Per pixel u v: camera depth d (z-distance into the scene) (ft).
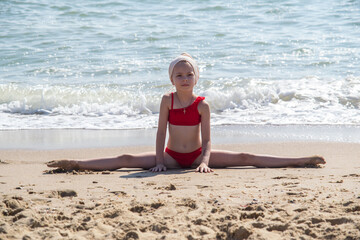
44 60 40.22
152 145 21.04
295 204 10.36
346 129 23.20
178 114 16.02
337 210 9.70
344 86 30.94
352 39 44.68
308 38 45.57
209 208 10.22
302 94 29.78
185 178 14.01
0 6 59.47
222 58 39.81
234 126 24.82
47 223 9.33
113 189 12.50
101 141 22.08
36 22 53.47
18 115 28.94
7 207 10.57
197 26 50.93
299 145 20.08
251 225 8.99
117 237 8.64
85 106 29.53
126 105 29.84
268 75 34.60
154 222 9.32
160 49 43.16
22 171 15.55
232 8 57.93
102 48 43.78
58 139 22.67
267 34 47.55
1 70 37.47
